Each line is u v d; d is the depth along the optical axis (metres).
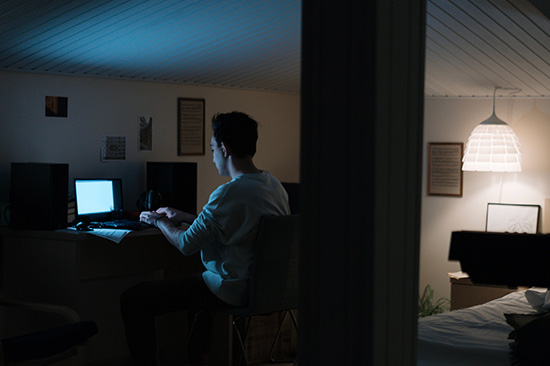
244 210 2.88
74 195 3.67
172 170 4.01
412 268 1.35
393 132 1.26
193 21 3.32
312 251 1.31
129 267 3.89
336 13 1.25
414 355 1.38
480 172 4.98
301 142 1.32
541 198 4.77
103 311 3.98
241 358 3.57
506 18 3.41
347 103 1.24
